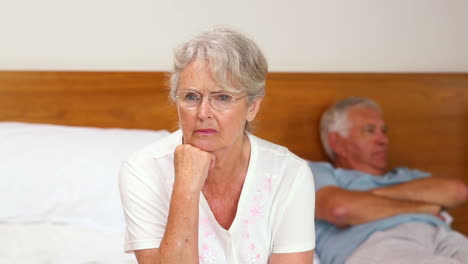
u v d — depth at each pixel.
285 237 1.45
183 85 1.29
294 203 1.45
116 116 2.60
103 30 2.63
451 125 2.93
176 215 1.30
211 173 1.42
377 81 2.83
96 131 2.38
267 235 1.46
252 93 1.33
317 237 2.37
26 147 2.23
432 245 2.21
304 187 1.46
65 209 2.16
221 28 1.33
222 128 1.31
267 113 2.73
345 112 2.62
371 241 2.19
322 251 2.31
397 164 2.88
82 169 2.20
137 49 2.66
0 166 2.17
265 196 1.45
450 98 2.91
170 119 2.64
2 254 1.88
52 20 2.59
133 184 1.41
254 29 2.76
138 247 1.40
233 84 1.28
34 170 2.18
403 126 2.87
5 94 2.51
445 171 2.93
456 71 2.97
